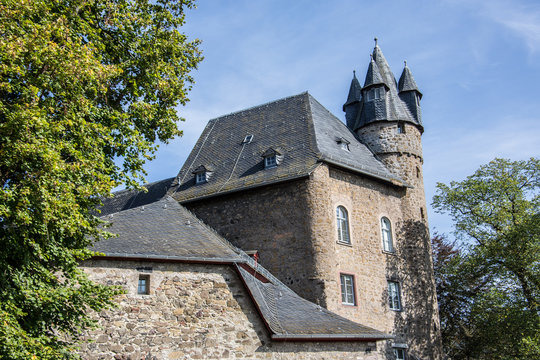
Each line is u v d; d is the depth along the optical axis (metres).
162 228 18.86
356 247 26.30
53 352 11.56
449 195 31.41
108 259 16.00
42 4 13.19
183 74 18.81
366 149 30.98
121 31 17.22
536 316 27.56
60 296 12.36
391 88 33.09
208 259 17.02
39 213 11.87
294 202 25.25
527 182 30.80
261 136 29.55
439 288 37.59
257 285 18.28
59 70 12.85
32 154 11.91
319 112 30.31
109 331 15.35
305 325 18.41
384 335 19.17
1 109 11.92
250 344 16.97
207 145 31.73
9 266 12.17
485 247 30.11
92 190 13.12
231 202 27.05
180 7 19.20
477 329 33.66
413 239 29.58
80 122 13.54
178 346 16.09
